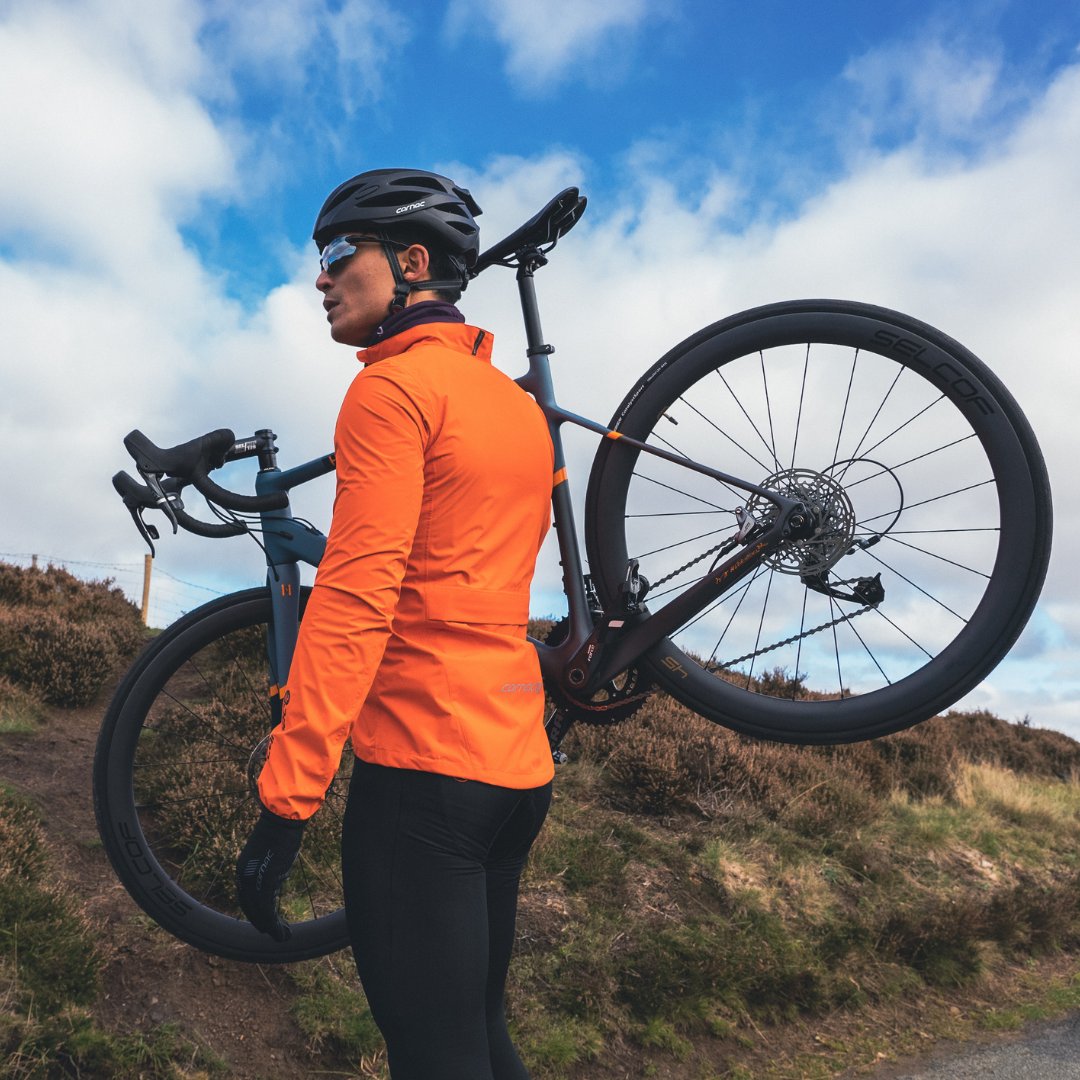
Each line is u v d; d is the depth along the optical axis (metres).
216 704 4.36
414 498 1.25
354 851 1.33
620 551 2.05
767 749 6.28
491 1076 1.29
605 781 5.49
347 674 1.19
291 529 2.08
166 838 3.58
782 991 4.09
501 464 1.39
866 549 1.89
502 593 1.38
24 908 2.94
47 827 3.75
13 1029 2.57
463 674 1.30
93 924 3.13
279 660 2.08
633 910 4.21
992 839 6.44
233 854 3.40
